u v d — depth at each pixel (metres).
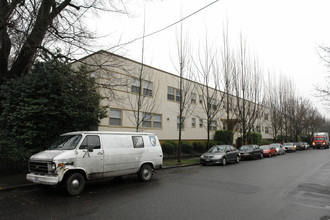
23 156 9.03
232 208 5.53
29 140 9.18
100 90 13.84
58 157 6.50
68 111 9.77
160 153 9.66
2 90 9.98
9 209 5.45
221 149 16.44
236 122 23.44
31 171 7.12
